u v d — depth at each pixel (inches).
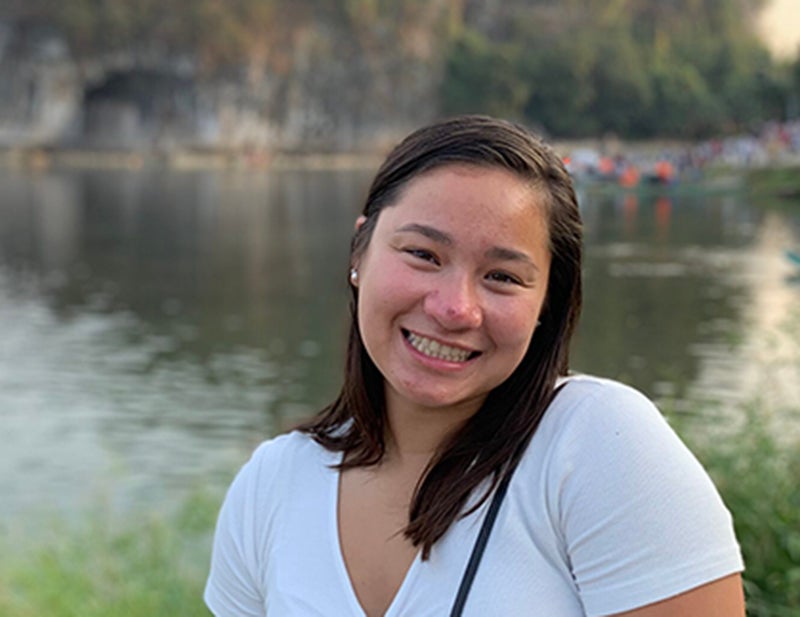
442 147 69.6
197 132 4510.3
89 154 4367.6
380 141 4854.8
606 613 64.4
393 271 69.6
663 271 1195.9
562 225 70.6
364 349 74.5
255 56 4512.8
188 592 247.4
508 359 69.1
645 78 4667.8
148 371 741.3
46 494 448.1
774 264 1238.3
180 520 315.9
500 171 68.8
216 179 3585.1
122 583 250.7
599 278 1149.1
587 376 71.5
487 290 69.0
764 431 215.6
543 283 70.4
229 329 927.0
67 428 580.4
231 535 77.5
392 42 4739.2
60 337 877.8
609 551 64.3
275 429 579.2
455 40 4751.5
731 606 63.5
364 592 70.3
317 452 75.9
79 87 4276.6
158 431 573.6
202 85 4461.1
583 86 4547.2
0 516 407.2
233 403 644.1
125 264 1422.2
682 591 62.9
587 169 1679.4
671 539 63.4
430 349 69.0
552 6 5078.7
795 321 403.2
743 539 183.6
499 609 65.4
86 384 696.4
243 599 77.5
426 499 68.9
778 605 170.7
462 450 69.3
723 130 4776.1
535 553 66.1
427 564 67.6
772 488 192.9
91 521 327.0
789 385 343.3
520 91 4542.3
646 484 64.2
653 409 67.6
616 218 1770.4
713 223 1699.1
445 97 4712.1
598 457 65.5
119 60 4271.7
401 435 72.9
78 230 1891.0
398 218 69.9
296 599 71.6
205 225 1996.8
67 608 235.0
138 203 2501.2
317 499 74.0
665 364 721.0
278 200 2650.1
